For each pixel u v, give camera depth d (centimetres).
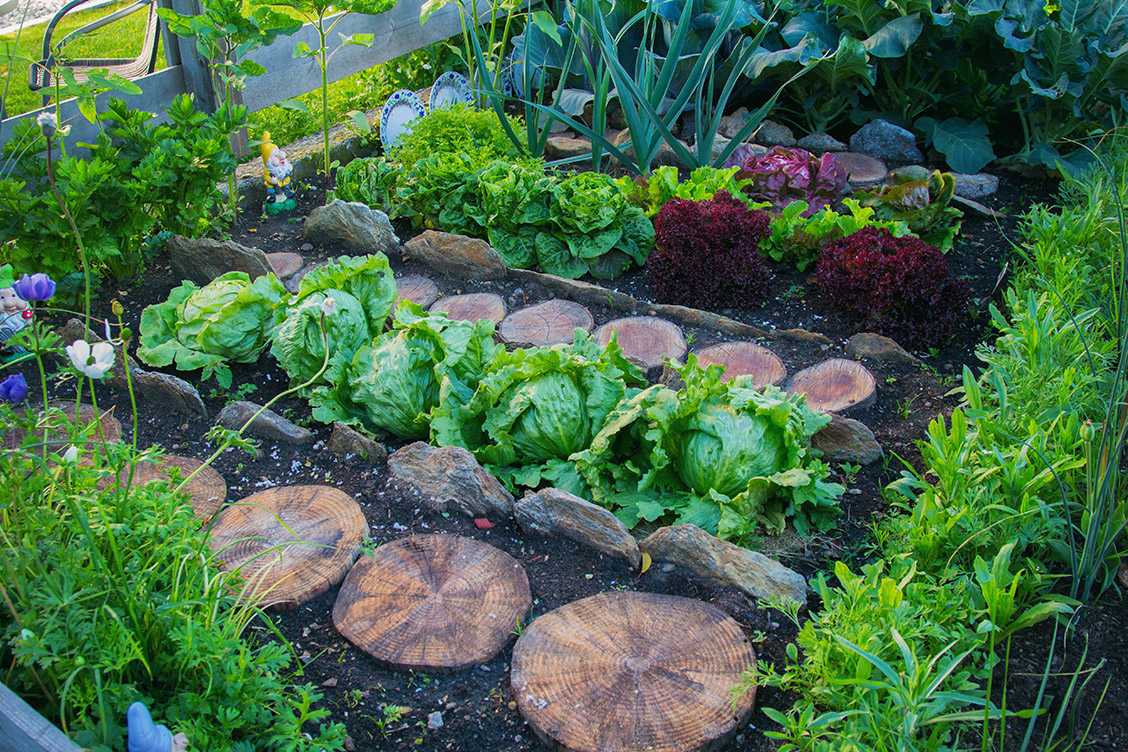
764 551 287
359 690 236
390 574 272
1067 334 339
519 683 234
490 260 467
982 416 288
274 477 325
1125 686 238
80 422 344
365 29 644
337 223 497
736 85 686
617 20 668
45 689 187
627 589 274
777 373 381
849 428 326
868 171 603
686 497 298
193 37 511
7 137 449
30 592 187
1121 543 285
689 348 406
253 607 228
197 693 199
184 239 455
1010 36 566
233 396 370
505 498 300
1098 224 430
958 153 592
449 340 332
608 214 465
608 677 236
